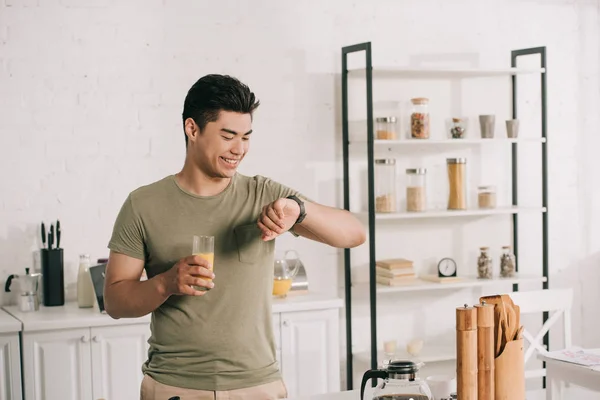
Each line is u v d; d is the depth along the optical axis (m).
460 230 4.58
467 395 1.80
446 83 4.50
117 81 3.97
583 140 4.76
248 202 2.34
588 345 4.78
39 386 3.43
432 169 4.49
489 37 4.58
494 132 4.60
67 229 3.93
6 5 3.80
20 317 3.50
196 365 2.28
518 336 1.88
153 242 2.29
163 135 4.06
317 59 4.29
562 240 4.75
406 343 4.49
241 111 2.22
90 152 3.95
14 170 3.85
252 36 4.18
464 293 4.59
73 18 3.90
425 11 4.47
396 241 4.46
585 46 4.75
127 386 3.54
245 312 2.29
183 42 4.07
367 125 4.05
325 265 4.35
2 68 3.81
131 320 3.52
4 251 3.85
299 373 3.80
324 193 4.33
